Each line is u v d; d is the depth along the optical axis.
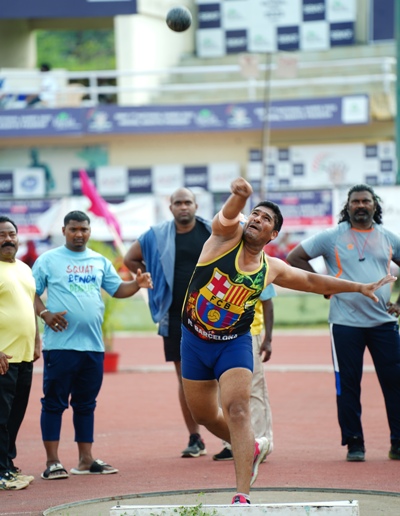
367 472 10.16
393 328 11.12
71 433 13.42
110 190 32.53
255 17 33.56
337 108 31.12
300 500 8.62
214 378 8.41
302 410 14.83
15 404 10.11
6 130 32.06
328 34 33.22
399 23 25.95
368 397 16.03
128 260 12.03
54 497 9.19
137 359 22.19
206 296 7.95
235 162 32.25
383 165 31.59
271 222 7.84
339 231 11.27
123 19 33.78
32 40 36.75
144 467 10.71
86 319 10.52
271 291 10.97
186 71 31.17
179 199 11.65
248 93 33.50
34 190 32.94
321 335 26.08
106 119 31.89
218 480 9.80
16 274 9.94
